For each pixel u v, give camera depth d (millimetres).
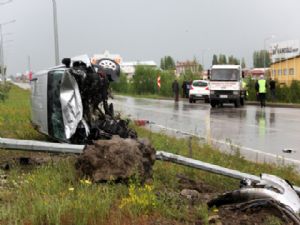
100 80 9680
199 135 17562
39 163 8414
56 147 7926
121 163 6652
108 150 6754
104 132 9609
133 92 67312
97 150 6805
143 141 7215
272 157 13258
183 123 22500
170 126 20953
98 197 5770
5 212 5199
